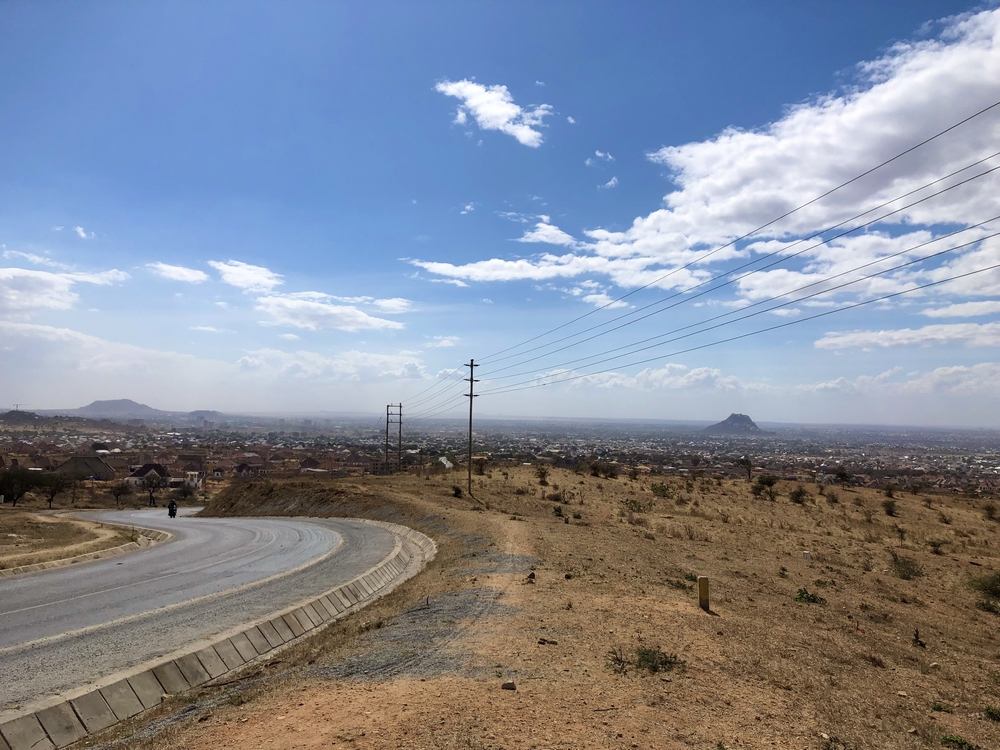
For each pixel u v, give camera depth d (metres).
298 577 21.56
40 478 79.75
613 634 12.12
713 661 10.85
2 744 8.23
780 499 55.22
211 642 13.02
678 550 26.56
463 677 9.40
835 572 24.30
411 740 6.90
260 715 8.00
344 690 8.90
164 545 32.41
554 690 8.80
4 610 16.41
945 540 35.62
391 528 37.69
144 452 167.75
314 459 145.62
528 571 18.97
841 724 8.39
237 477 124.75
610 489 55.56
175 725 8.22
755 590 19.20
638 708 8.26
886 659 12.91
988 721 9.32
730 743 7.36
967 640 15.81
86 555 27.12
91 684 10.34
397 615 14.80
